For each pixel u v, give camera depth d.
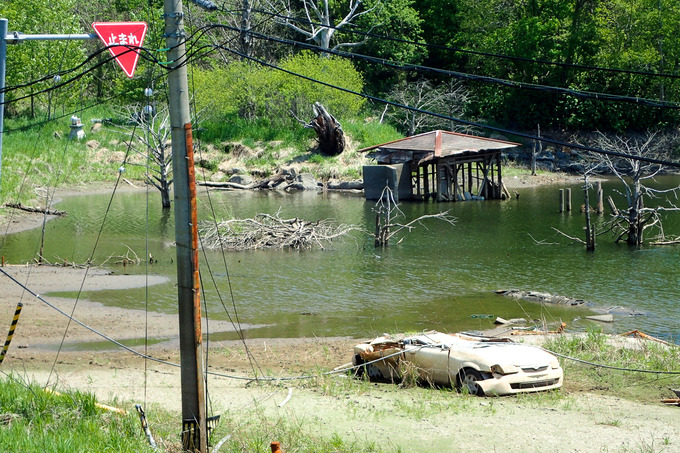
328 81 69.88
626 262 30.78
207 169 65.88
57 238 37.31
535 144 74.38
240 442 11.00
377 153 61.97
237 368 17.14
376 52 81.62
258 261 31.88
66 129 68.00
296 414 12.82
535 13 78.25
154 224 42.50
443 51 83.94
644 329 20.88
